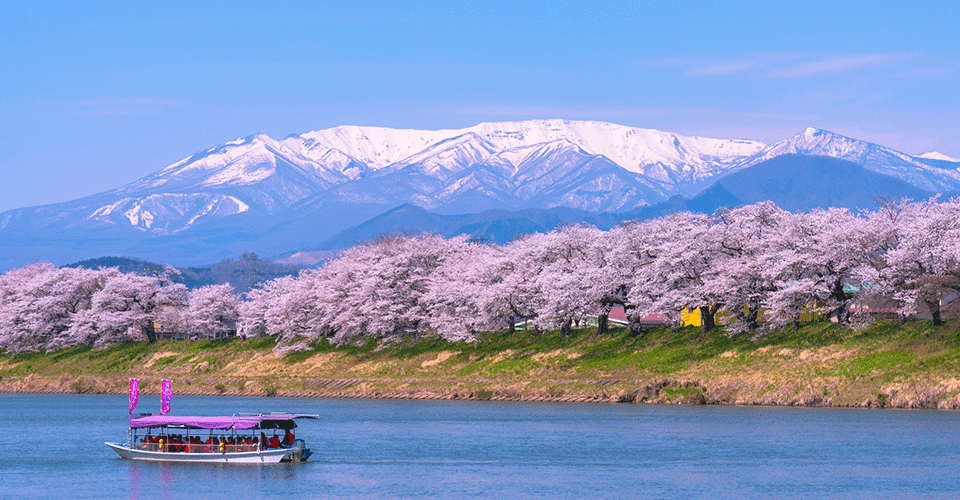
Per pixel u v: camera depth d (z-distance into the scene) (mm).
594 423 126250
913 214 146250
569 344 176875
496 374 173500
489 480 89000
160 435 106312
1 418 149125
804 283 144875
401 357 194125
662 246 160625
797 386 137000
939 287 135875
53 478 92188
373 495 82938
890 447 101062
